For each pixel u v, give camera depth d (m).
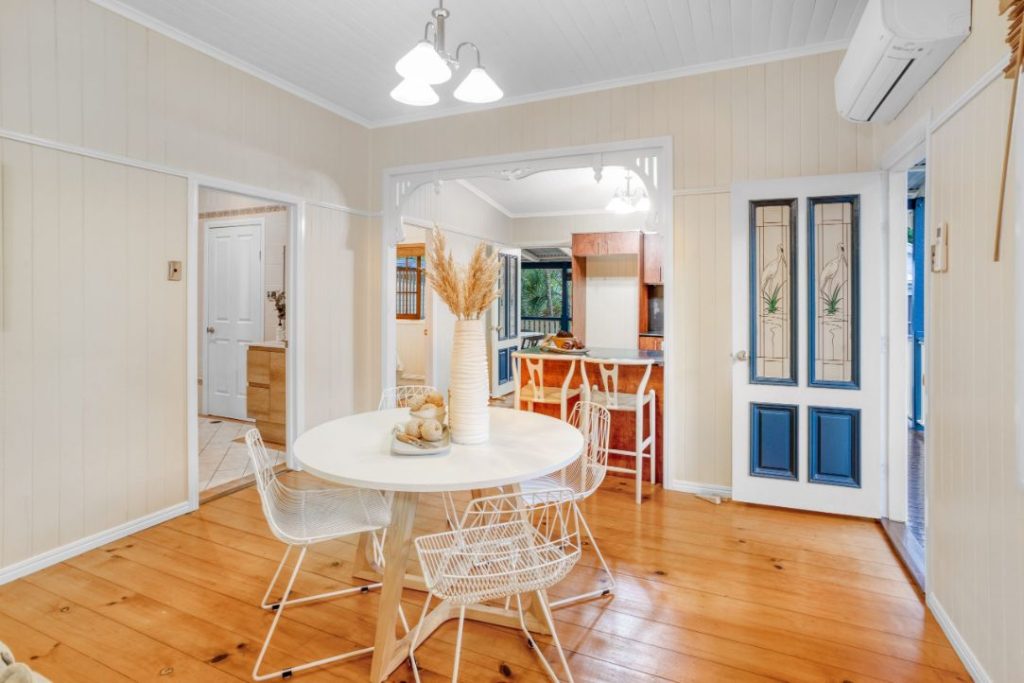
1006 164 1.45
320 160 4.07
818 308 3.16
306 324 3.99
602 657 1.90
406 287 7.95
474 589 1.51
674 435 3.61
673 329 3.59
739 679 1.78
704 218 3.48
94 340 2.71
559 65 3.46
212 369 5.76
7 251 2.38
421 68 1.99
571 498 1.89
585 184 6.25
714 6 2.80
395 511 1.82
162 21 2.95
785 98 3.28
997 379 1.62
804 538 2.86
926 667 1.84
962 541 1.88
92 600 2.26
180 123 3.08
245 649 1.94
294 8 2.84
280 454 4.37
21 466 2.45
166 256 3.03
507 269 7.15
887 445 3.09
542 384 3.86
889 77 2.22
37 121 2.46
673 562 2.59
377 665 1.77
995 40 1.64
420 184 4.38
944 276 2.03
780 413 3.24
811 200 3.13
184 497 3.17
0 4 2.33
